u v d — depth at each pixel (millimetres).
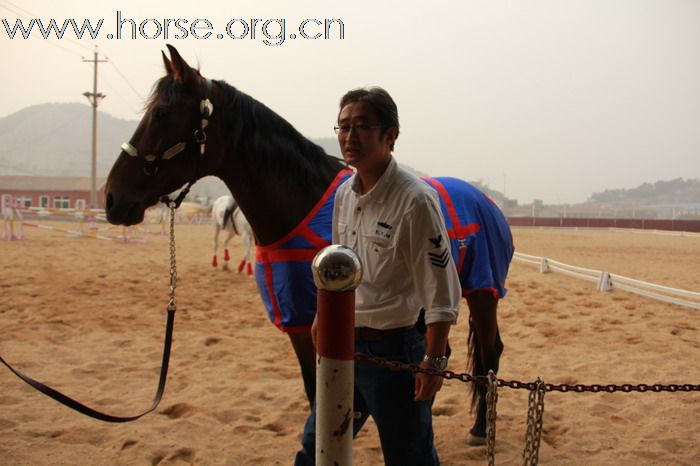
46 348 5051
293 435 3318
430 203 1698
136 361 4770
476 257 2939
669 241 22984
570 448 3197
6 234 16266
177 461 3012
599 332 5938
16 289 7777
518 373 4582
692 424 3502
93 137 31547
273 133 2699
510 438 3350
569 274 10312
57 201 46938
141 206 2617
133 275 9594
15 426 3311
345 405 1444
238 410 3658
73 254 12578
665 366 4723
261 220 2668
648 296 7918
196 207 38188
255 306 7273
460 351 5418
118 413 3607
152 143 2564
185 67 2582
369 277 1805
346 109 1732
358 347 1847
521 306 7438
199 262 11883
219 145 2648
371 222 1788
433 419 3672
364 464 3000
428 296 1716
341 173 2898
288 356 5051
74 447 3084
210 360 4875
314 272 1406
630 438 3334
